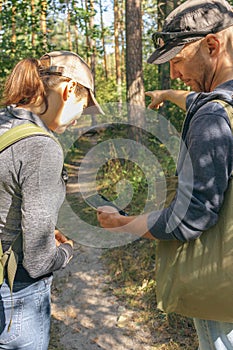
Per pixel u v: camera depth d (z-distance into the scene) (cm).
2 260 150
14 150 139
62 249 162
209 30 148
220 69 151
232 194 139
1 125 147
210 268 143
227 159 135
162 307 156
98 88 1391
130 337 326
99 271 430
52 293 400
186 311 154
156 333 327
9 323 157
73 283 414
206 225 138
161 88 847
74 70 155
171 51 153
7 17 805
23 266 151
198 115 140
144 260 425
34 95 151
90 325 345
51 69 153
